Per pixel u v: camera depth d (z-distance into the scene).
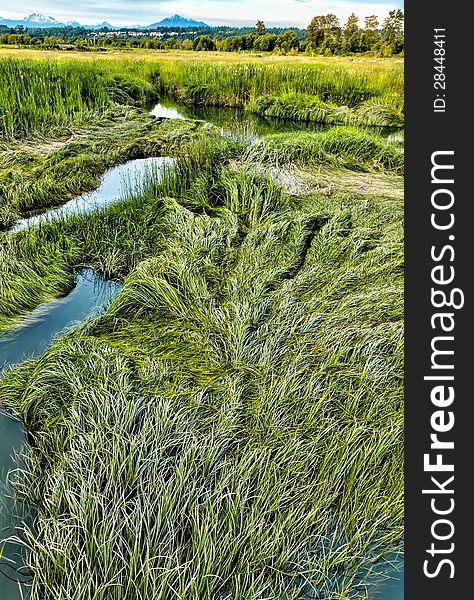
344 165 9.32
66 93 13.38
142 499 2.71
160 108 16.81
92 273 5.88
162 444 3.08
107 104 14.16
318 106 15.05
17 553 2.77
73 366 3.83
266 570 2.53
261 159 8.94
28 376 3.96
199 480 2.87
